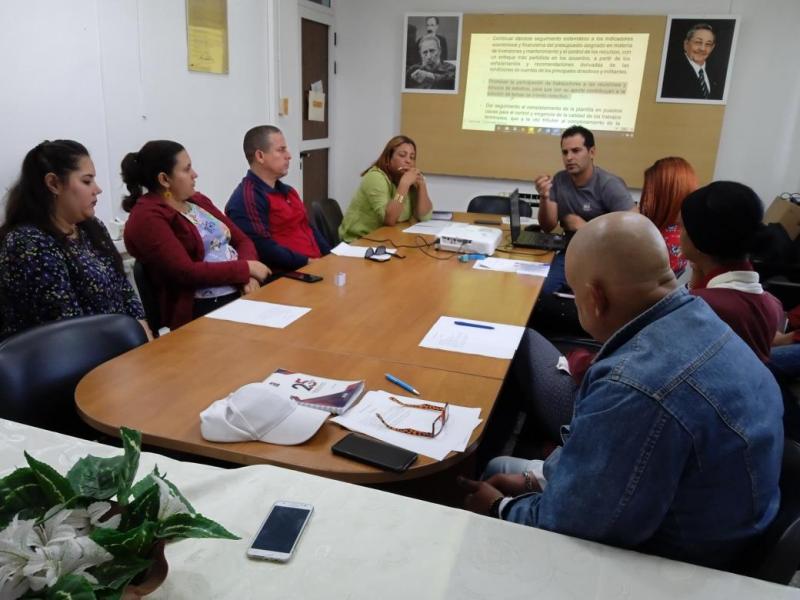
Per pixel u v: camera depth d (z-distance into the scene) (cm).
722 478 87
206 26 358
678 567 83
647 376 87
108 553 60
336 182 577
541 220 358
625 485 86
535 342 191
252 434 120
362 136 559
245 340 174
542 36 483
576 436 92
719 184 146
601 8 471
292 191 315
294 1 446
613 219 101
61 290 196
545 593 77
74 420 156
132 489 68
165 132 337
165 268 234
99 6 284
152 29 318
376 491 96
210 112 373
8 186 250
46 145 199
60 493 64
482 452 188
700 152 474
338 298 216
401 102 532
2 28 241
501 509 114
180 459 135
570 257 106
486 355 168
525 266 272
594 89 483
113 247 227
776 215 400
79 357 157
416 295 224
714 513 89
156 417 128
